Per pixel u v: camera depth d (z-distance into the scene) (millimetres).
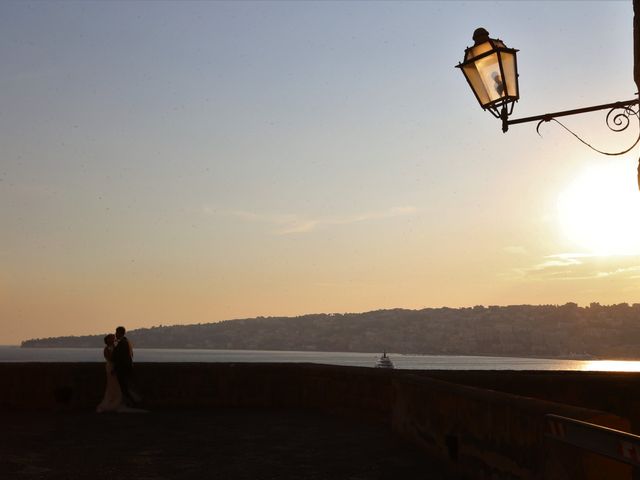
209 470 8633
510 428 6531
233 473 8438
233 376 16234
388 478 8102
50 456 9625
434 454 9250
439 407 9109
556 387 12086
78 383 15992
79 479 8062
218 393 16172
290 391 16266
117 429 12531
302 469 8680
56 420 13875
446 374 12422
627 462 3754
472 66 6824
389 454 9773
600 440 4121
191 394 16156
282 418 14242
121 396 15336
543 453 5691
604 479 4910
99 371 16141
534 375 12188
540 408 5949
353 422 13648
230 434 11883
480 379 12148
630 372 12945
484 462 7227
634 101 6336
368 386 13906
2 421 13672
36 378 15906
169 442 10984
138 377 16000
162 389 16078
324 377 15547
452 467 8375
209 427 12820
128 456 9664
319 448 10344
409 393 10844
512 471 6414
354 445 10625
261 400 16172
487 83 6801
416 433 10289
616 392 12070
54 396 15852
